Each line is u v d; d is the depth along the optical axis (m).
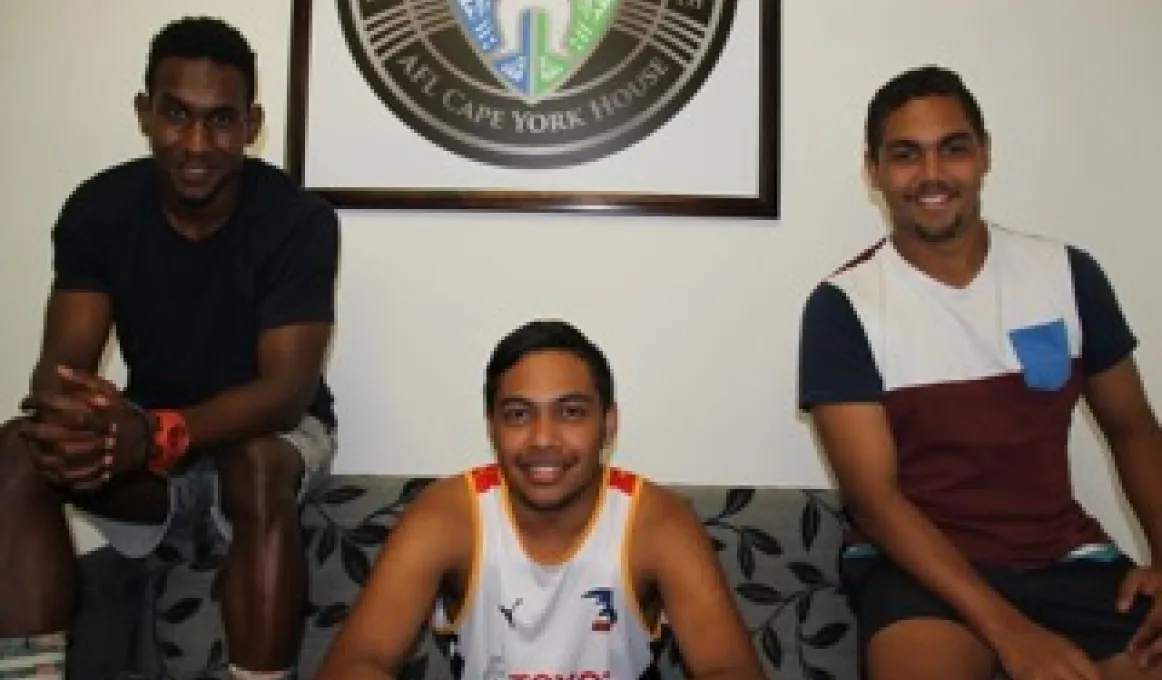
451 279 1.94
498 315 1.93
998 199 1.92
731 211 1.90
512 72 1.93
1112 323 1.55
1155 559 1.50
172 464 1.37
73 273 1.61
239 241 1.59
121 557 1.66
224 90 1.51
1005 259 1.56
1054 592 1.42
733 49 1.92
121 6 1.96
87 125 1.96
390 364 1.94
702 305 1.92
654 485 1.45
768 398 1.92
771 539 1.73
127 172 1.66
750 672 1.24
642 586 1.38
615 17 1.93
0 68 1.96
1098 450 1.89
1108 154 1.92
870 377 1.51
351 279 1.94
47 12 1.96
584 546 1.36
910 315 1.53
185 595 1.69
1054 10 1.92
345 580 1.70
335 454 1.83
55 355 1.56
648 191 1.91
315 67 1.93
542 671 1.35
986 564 1.47
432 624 1.45
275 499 1.40
